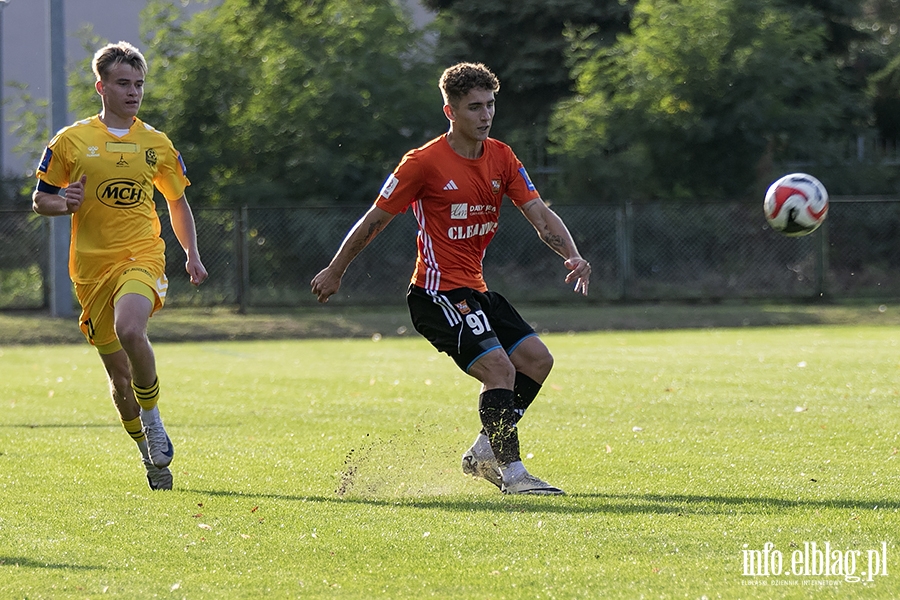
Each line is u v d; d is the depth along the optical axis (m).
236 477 21.36
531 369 20.84
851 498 18.17
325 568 14.02
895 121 116.25
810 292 80.94
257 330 67.69
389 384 39.19
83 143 20.41
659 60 91.50
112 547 15.24
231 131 88.38
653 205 81.25
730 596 12.47
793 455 23.06
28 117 92.06
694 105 90.69
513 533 15.81
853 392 34.62
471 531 16.00
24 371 46.72
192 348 59.06
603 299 79.25
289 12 96.38
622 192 91.62
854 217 83.00
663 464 22.22
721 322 70.31
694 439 25.64
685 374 40.94
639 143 91.88
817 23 103.62
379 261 79.88
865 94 108.00
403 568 13.95
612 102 92.38
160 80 89.31
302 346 59.59
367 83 87.50
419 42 92.56
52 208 20.42
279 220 79.12
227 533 16.08
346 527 16.41
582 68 95.25
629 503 18.03
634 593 12.62
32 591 13.00
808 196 24.23
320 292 20.33
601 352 51.44
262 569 13.99
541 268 81.38
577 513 17.20
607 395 34.84
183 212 21.86
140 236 20.81
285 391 37.38
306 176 85.81
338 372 44.00
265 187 84.88
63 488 20.06
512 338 20.86
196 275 21.58
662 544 14.97
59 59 69.69
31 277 76.81
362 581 13.38
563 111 94.56
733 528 15.91
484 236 20.55
